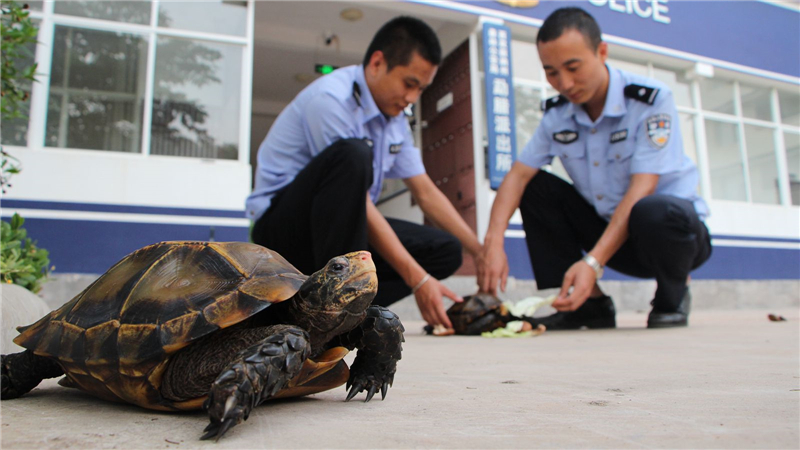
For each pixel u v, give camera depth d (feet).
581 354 7.57
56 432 3.33
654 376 5.42
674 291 12.46
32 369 4.63
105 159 19.29
